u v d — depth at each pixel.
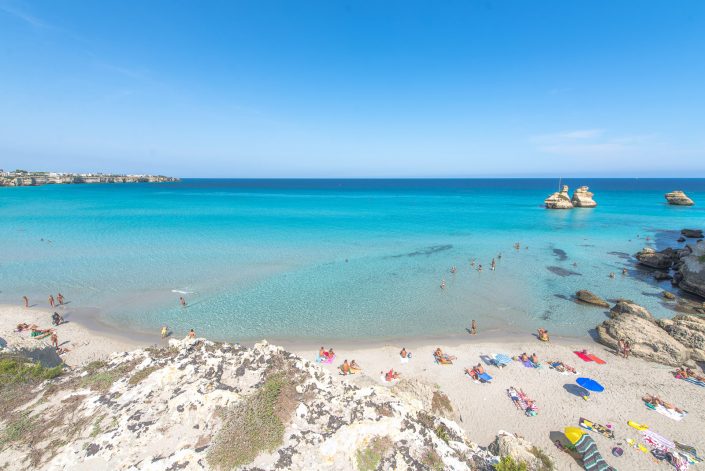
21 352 19.83
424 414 14.27
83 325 31.81
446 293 40.22
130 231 73.19
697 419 20.75
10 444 10.66
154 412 11.49
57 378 14.86
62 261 50.34
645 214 107.62
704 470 17.28
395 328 32.19
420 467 11.01
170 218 93.19
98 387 12.91
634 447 18.67
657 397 22.66
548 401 22.34
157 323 32.59
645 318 30.83
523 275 46.62
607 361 26.94
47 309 34.81
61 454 10.23
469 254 57.09
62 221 84.12
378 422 11.69
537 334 31.27
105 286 41.06
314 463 10.40
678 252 54.53
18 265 48.22
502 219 97.25
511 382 24.27
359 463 10.68
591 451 17.64
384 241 66.50
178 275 45.22
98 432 10.84
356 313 35.06
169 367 13.10
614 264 51.97
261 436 10.72
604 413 21.27
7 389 13.87
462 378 24.72
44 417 11.70
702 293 39.00
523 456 14.08
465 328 32.34
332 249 59.78
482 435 19.61
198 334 30.80
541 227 83.56
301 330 31.69
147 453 10.30
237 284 42.38
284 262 51.62
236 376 12.90
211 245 61.72
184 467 9.80
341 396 12.67
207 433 10.96
